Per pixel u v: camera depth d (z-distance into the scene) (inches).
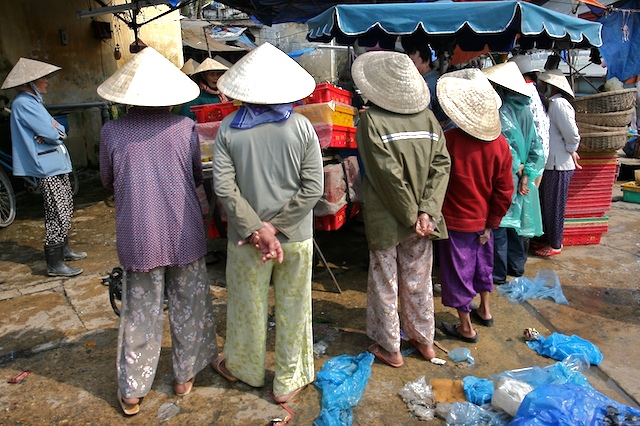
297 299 93.8
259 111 86.0
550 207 175.3
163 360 114.7
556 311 138.1
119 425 93.3
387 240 101.6
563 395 83.4
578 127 180.5
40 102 159.5
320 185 87.7
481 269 120.0
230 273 94.0
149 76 87.6
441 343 121.6
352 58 267.1
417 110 98.3
